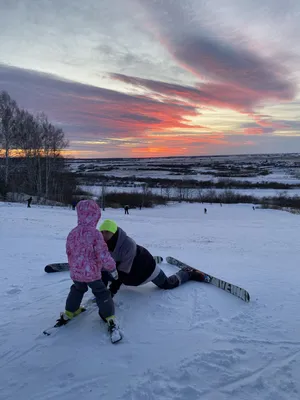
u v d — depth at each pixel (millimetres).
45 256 7203
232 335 3270
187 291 4406
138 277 4082
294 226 26500
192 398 2334
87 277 3162
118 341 3070
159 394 2371
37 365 2730
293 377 2582
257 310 4000
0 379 2559
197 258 8461
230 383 2506
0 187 43875
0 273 5570
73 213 25266
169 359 2803
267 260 8570
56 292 4539
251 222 30344
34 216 20500
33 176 52031
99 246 3160
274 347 3043
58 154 55375
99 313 3350
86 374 2605
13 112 49844
